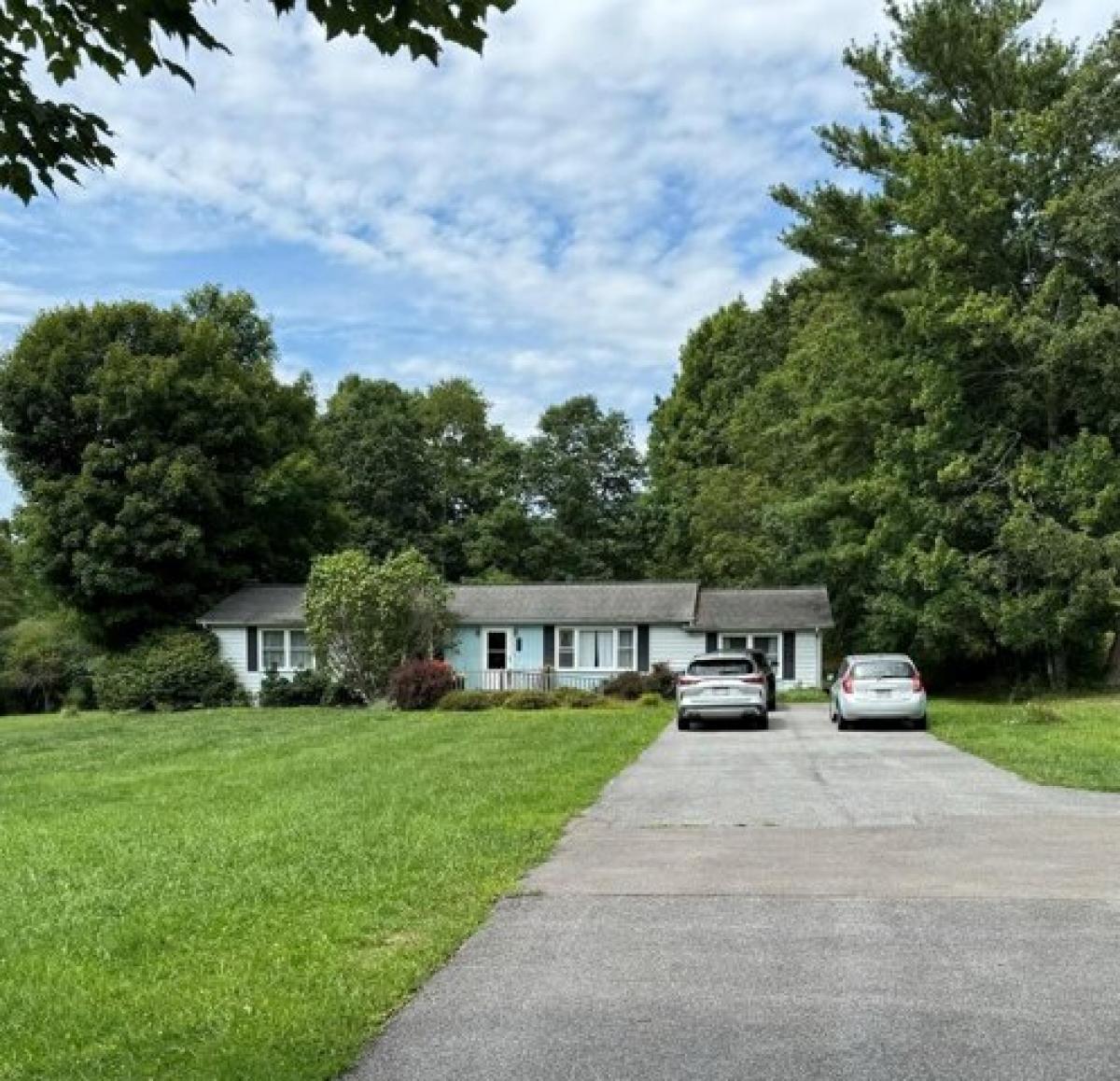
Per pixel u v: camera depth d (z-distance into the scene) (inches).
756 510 2107.5
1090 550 1254.9
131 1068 197.2
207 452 1695.4
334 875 359.6
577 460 2714.1
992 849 393.4
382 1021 222.5
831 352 1625.2
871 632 1542.8
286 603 1642.5
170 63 198.2
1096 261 1352.1
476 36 193.0
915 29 1459.2
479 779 621.0
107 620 1625.2
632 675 1465.3
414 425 2696.9
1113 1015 219.3
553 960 264.5
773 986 240.5
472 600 1632.6
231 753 836.6
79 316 1668.3
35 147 203.2
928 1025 214.5
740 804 520.1
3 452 1646.2
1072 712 1071.6
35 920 314.5
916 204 1368.1
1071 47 1454.2
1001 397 1423.5
